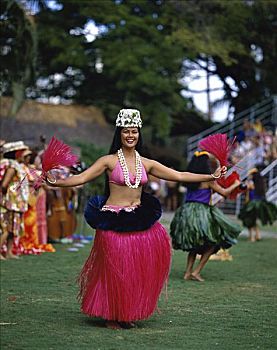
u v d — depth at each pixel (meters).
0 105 24.80
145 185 6.69
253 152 24.08
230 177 9.77
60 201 14.70
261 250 14.08
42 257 11.98
